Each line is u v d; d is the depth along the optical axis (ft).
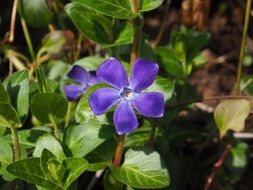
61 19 0.92
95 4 0.56
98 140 0.60
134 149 0.63
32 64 0.87
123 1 0.57
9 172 0.56
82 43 0.93
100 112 0.54
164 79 0.59
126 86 0.55
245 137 0.85
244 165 0.82
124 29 0.68
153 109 0.54
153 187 0.60
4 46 0.89
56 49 0.87
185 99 0.79
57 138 0.63
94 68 0.75
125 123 0.54
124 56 0.67
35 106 0.61
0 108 0.55
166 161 0.75
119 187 0.65
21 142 0.64
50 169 0.57
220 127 0.73
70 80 0.76
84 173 0.81
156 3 0.58
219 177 0.83
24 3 0.83
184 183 0.81
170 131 0.79
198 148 0.87
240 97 0.71
